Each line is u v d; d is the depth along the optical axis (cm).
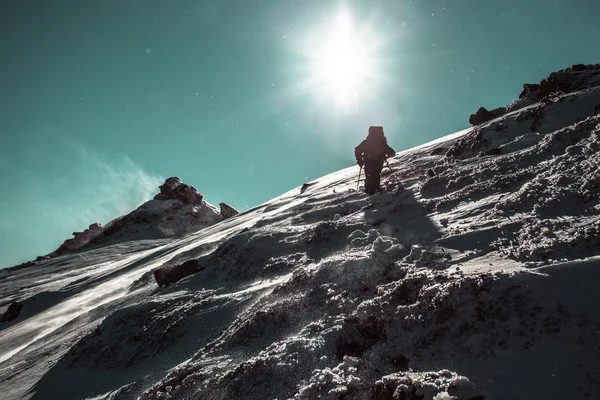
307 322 512
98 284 2217
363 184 1523
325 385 364
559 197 546
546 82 1644
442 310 377
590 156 620
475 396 275
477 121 1889
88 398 630
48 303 2164
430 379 306
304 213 1215
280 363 423
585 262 346
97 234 5772
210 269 998
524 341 309
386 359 374
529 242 451
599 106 1066
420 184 1011
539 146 842
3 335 1716
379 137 1208
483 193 753
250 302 677
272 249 923
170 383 507
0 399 786
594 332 288
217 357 523
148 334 734
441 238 599
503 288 355
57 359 879
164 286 1075
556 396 257
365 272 564
